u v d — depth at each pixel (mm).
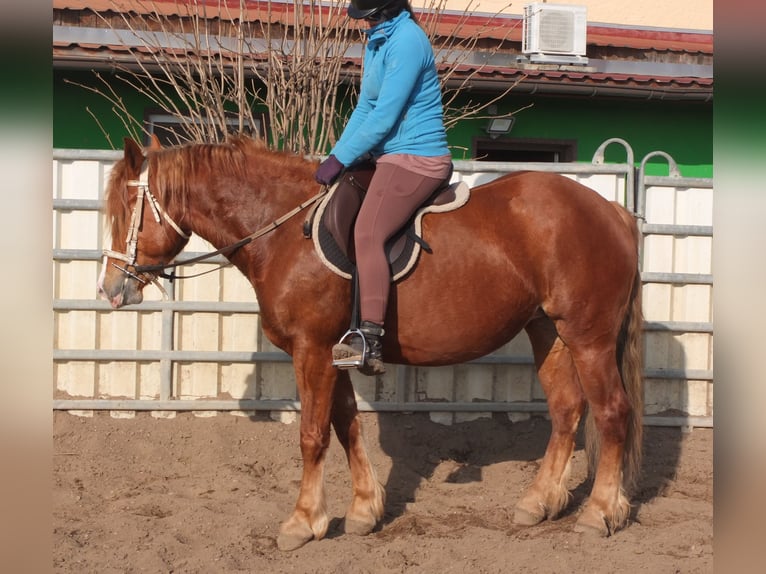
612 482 4570
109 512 4902
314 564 4148
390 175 4281
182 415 6363
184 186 4512
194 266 6367
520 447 6230
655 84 9516
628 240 4648
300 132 6680
